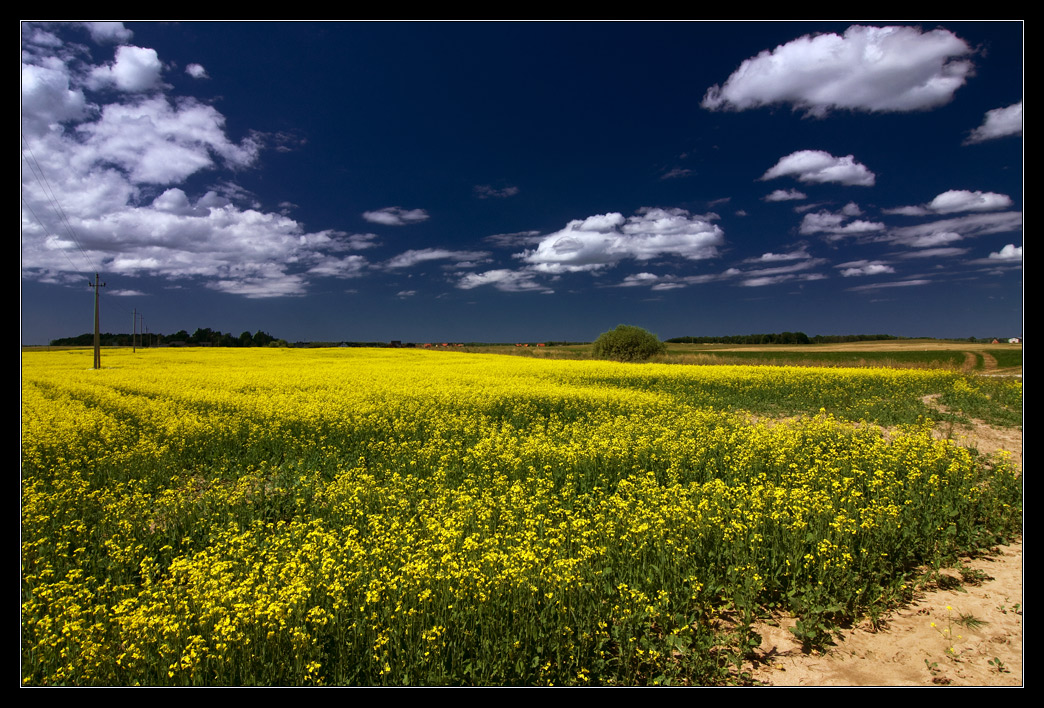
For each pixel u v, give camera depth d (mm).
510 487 9070
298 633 4508
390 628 4727
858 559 6414
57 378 26266
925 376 23781
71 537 7344
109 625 4922
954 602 5984
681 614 5309
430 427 13977
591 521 7375
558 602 5121
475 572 5227
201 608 4965
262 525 7871
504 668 4590
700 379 24156
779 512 7004
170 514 8055
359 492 8703
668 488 8609
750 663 4992
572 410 16766
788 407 18422
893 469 9633
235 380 24594
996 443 12750
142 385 22656
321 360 46562
